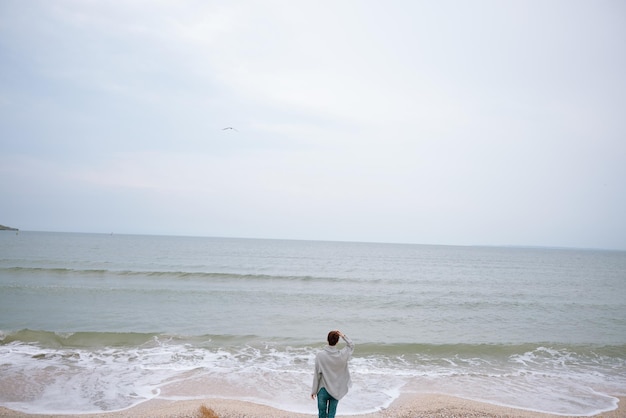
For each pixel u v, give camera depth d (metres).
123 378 9.98
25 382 9.44
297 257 71.50
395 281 35.50
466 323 18.28
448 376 10.86
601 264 91.00
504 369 11.64
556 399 9.27
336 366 5.89
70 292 22.28
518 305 23.70
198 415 7.54
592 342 15.12
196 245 114.75
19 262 38.88
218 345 13.16
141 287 25.47
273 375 10.51
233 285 28.73
